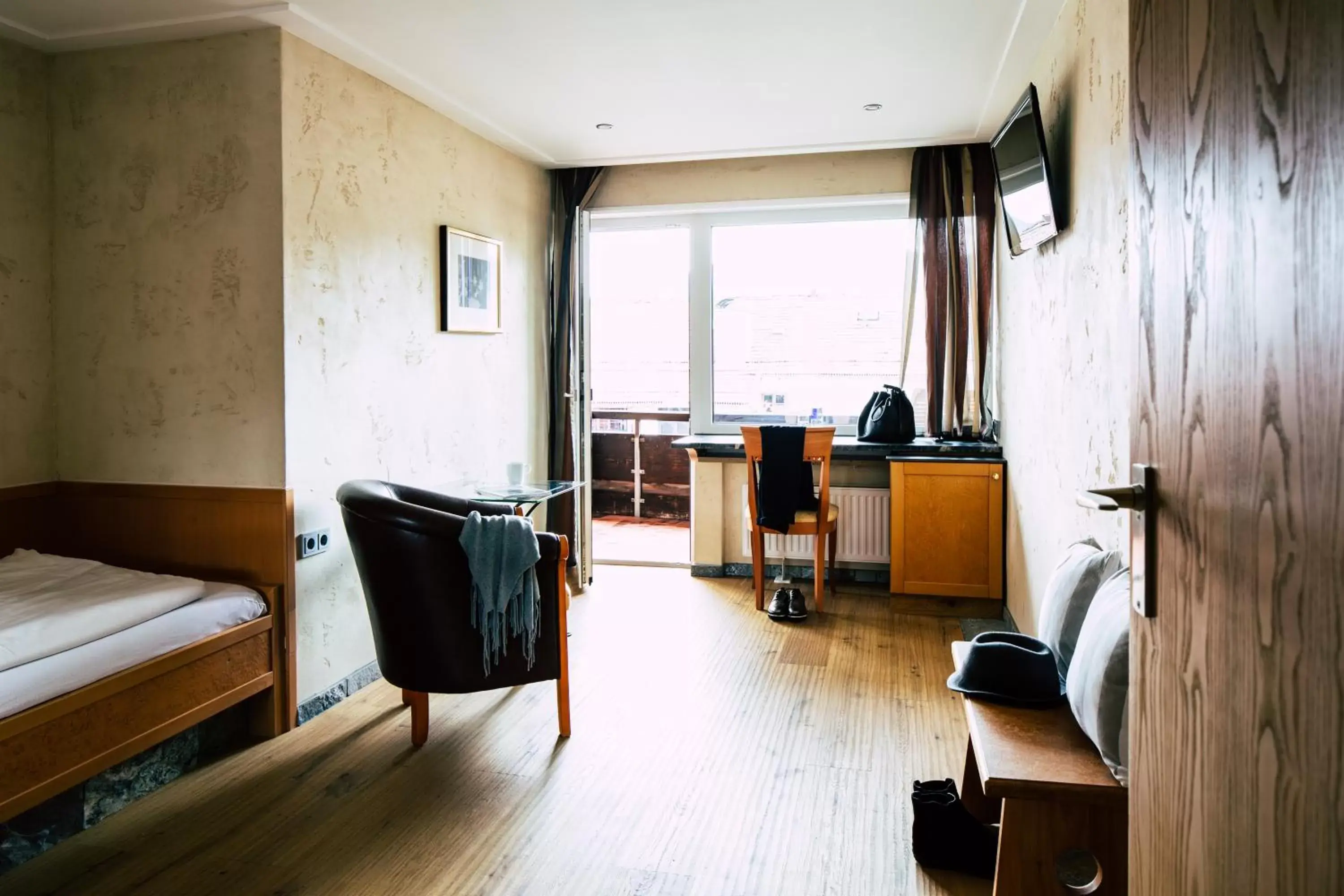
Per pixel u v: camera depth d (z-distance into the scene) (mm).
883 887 2111
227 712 2895
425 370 3793
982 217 4625
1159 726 997
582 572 5020
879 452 4594
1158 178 989
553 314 5074
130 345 3068
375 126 3428
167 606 2541
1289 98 673
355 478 3328
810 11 2896
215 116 2951
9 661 2078
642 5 2832
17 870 2180
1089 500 1033
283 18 2822
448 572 2713
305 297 3031
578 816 2438
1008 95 3746
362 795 2557
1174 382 940
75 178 3092
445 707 3225
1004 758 1754
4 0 2682
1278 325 695
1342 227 596
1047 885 1687
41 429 3115
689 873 2164
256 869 2186
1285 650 681
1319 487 628
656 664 3686
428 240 3809
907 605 4449
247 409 2969
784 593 4355
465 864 2207
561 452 5039
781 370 5258
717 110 3951
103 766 2262
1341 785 594
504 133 4227
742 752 2838
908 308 4816
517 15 2877
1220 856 812
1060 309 2955
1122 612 1717
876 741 2916
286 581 2957
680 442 5035
